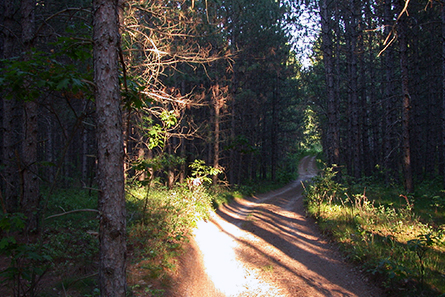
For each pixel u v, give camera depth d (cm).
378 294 546
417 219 843
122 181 342
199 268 694
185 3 972
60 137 1972
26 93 354
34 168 648
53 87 329
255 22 2150
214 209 1352
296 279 657
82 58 401
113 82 339
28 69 341
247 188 2391
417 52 1745
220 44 1770
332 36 2242
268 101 3244
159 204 1082
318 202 1299
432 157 1912
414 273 540
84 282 492
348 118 2270
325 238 927
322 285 618
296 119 3788
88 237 666
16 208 697
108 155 332
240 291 610
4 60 338
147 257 645
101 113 334
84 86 354
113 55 340
